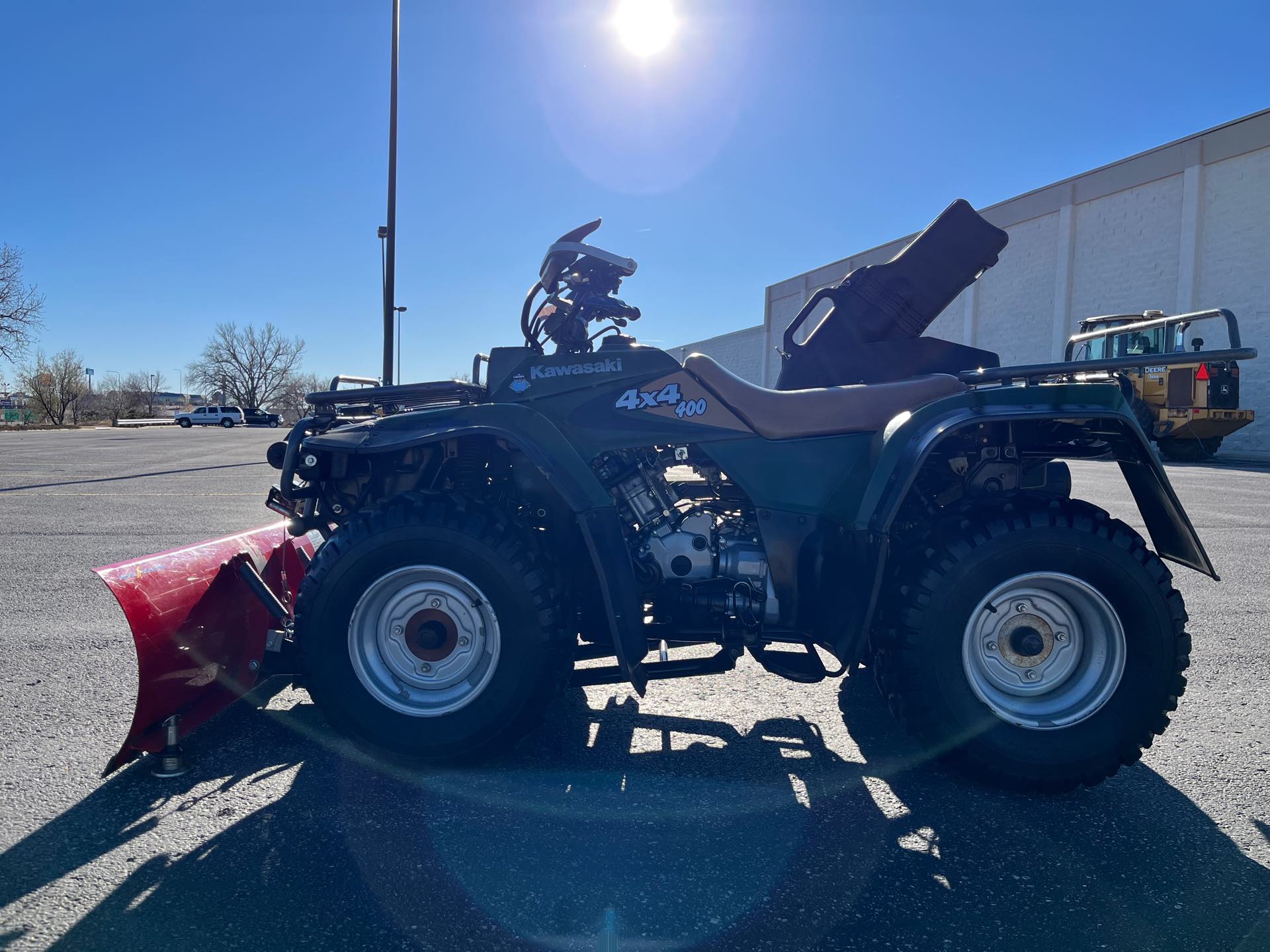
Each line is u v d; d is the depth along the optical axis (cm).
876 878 235
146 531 841
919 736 292
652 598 325
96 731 334
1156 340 1633
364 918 216
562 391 324
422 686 305
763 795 287
